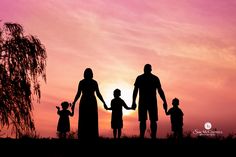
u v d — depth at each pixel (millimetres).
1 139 14938
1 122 17547
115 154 10078
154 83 11945
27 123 17859
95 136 10984
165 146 10930
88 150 10852
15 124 17625
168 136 15188
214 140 12547
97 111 11109
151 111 11883
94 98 11070
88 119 10945
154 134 11891
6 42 19281
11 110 17859
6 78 18281
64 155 10570
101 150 10875
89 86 11031
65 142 13773
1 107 17656
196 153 9750
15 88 18234
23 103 18141
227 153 9648
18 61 18859
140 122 11961
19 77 18500
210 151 10023
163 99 12086
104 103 11242
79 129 11016
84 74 11125
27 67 18969
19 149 11836
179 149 10383
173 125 15547
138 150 10445
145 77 11992
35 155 10711
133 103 12156
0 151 11367
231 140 12422
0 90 18156
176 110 15602
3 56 18797
